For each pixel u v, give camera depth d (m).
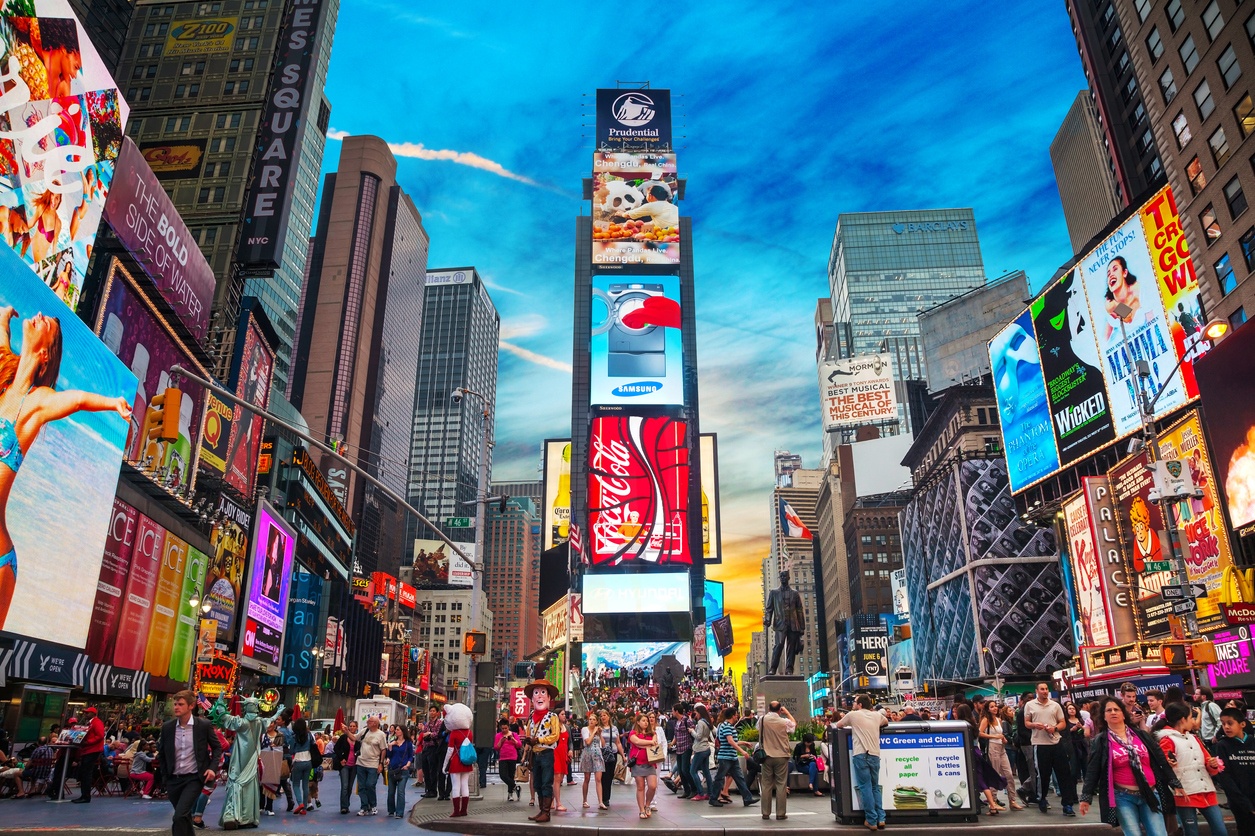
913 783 16.08
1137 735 11.20
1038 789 18.30
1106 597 69.69
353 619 112.19
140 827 16.00
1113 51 80.00
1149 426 29.45
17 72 35.75
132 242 57.34
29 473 35.25
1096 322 75.31
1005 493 106.50
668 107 139.25
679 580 107.38
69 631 39.34
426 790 24.30
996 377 93.38
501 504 29.39
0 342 32.78
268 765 20.11
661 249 126.69
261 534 78.94
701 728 22.06
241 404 21.02
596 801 22.83
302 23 112.00
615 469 112.25
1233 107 51.06
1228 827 15.24
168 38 116.44
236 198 104.31
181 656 57.12
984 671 99.69
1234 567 43.94
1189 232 55.59
